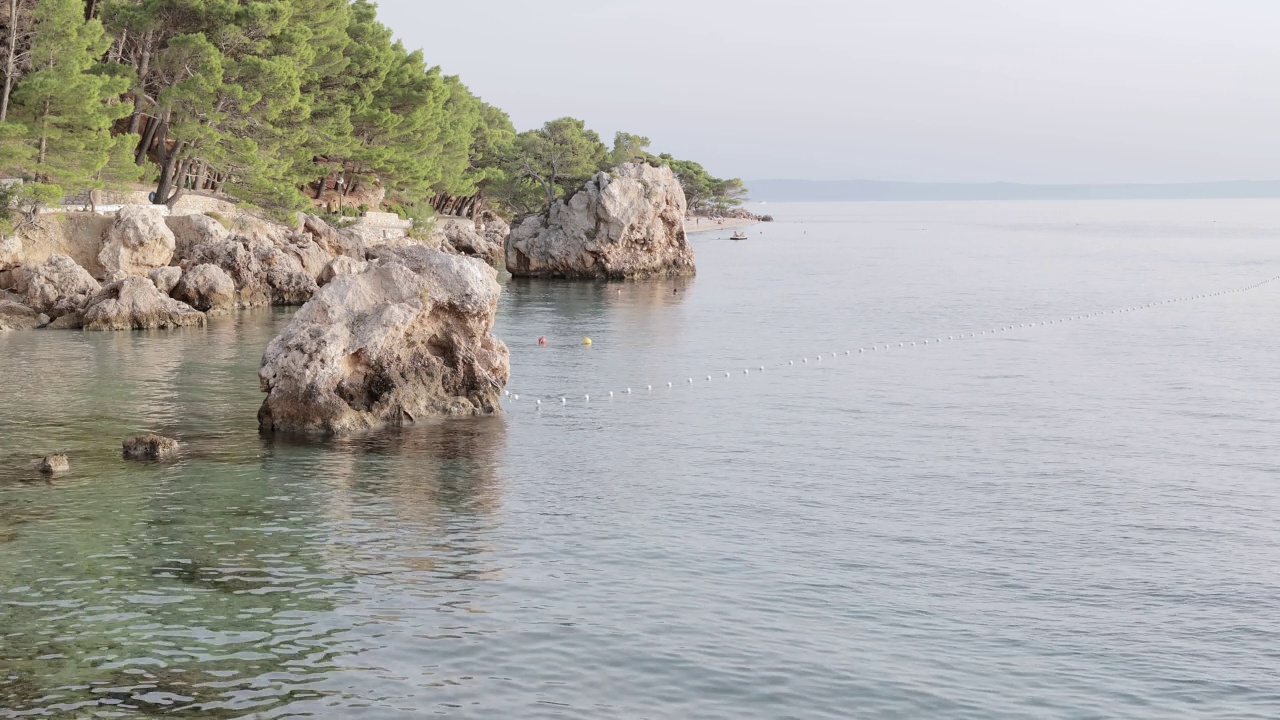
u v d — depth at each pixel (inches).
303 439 1648.6
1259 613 1010.7
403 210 5698.8
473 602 1010.7
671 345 2829.7
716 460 1592.0
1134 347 2861.7
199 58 3449.8
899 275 5413.4
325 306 1761.8
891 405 2043.6
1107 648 928.3
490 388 1876.2
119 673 853.8
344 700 812.6
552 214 5118.1
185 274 3132.4
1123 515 1328.7
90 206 3265.3
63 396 1935.3
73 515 1267.2
